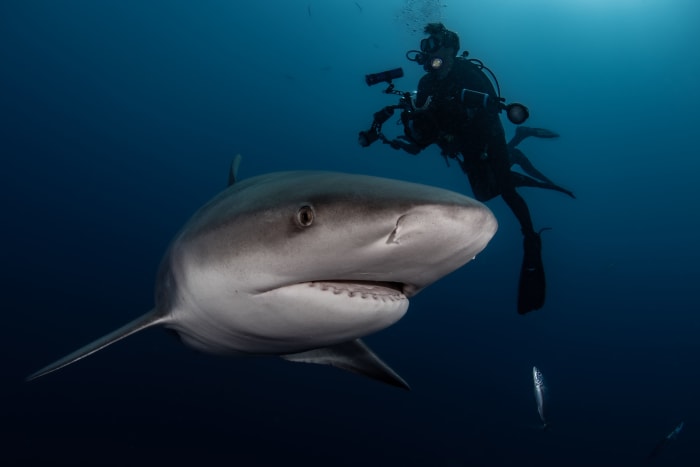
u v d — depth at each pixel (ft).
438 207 4.46
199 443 46.26
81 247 168.96
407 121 21.80
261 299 5.76
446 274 5.34
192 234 6.51
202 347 8.66
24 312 90.89
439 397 70.59
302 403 58.75
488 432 59.57
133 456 43.01
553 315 147.64
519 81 185.88
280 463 44.88
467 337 122.72
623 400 85.92
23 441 44.21
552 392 83.15
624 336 131.95
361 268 5.10
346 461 47.37
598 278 179.22
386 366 10.94
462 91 20.02
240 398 57.47
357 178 5.59
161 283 8.17
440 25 21.21
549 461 55.83
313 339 6.68
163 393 57.00
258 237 5.33
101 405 52.95
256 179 7.79
